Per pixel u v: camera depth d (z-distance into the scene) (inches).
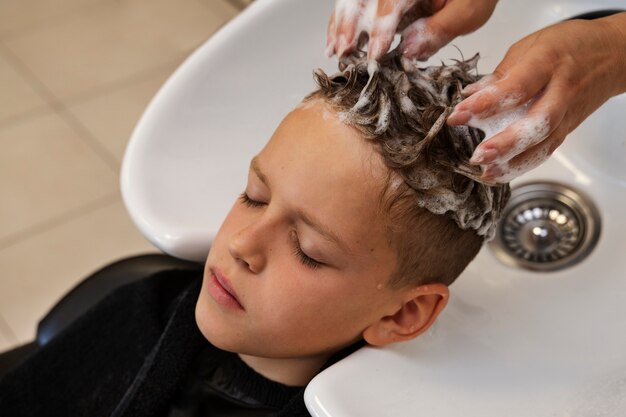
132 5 83.8
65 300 35.9
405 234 22.7
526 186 30.0
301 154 22.5
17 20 82.5
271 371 28.6
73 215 64.7
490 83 19.8
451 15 22.2
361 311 23.9
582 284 27.3
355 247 22.5
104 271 36.3
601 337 25.0
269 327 23.9
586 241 28.5
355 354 23.2
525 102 19.3
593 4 28.6
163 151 29.1
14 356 35.7
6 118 72.2
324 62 30.2
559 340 25.4
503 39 29.9
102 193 66.2
